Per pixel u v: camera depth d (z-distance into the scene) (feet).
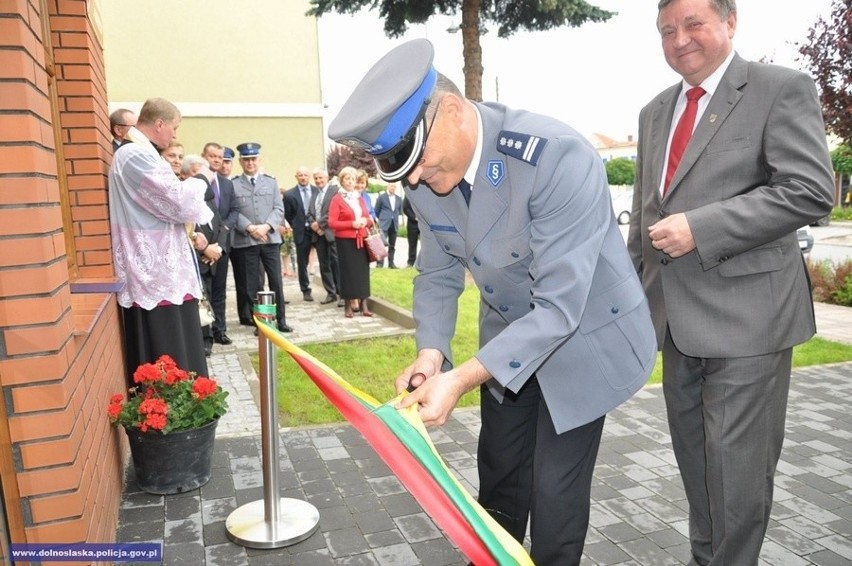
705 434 7.88
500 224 6.42
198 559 9.49
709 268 7.25
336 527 10.39
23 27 6.54
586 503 7.25
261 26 67.82
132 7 64.95
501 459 7.92
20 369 6.89
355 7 39.22
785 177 6.97
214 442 13.01
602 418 7.19
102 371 10.26
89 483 8.05
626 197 81.35
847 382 17.83
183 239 13.66
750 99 7.34
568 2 37.58
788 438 13.88
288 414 15.37
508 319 7.15
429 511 4.88
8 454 6.96
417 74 5.63
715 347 7.47
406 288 33.73
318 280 39.88
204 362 14.34
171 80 66.49
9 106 6.54
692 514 8.68
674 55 7.62
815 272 33.76
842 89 28.81
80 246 12.71
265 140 69.26
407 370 7.34
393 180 5.90
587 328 6.64
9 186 6.63
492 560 4.87
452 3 39.68
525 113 6.52
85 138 12.45
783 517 10.60
